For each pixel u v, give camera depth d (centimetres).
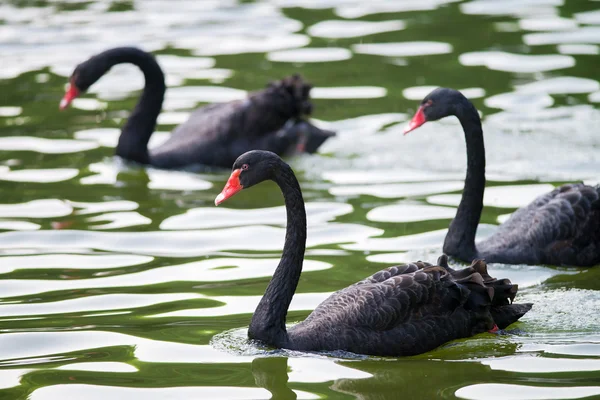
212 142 1880
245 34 2562
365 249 1416
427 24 2586
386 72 2259
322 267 1349
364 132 1967
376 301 1076
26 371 1031
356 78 2230
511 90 2109
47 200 1644
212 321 1172
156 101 1852
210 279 1319
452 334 1084
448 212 1562
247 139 1902
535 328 1135
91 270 1352
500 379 995
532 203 1434
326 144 1925
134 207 1625
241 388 984
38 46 2492
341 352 1061
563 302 1215
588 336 1109
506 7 2705
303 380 1002
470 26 2556
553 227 1363
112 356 1070
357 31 2550
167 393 974
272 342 1084
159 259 1398
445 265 1135
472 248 1368
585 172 1698
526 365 1030
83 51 2445
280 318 1091
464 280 1104
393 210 1579
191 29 2611
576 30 2477
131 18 2728
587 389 964
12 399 964
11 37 2562
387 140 1928
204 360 1056
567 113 1981
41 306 1222
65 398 966
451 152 1859
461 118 1372
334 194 1666
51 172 1794
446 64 2284
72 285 1296
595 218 1374
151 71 1861
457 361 1048
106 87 2298
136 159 1844
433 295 1085
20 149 1903
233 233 1508
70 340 1116
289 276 1103
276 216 1587
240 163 1111
